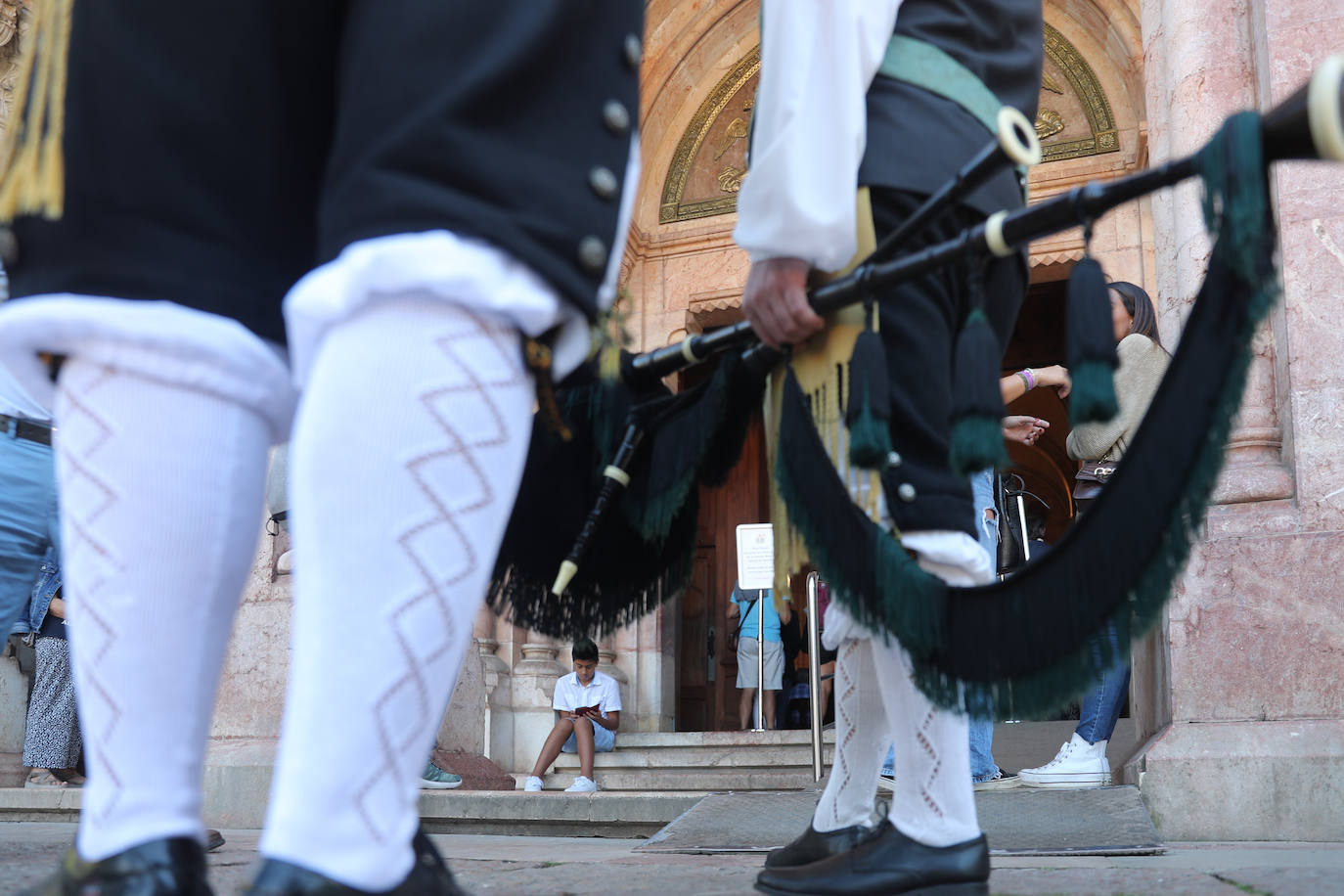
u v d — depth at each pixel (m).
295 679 0.73
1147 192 0.96
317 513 0.74
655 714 9.06
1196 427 0.98
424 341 0.76
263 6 0.87
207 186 0.85
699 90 10.05
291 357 0.89
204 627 0.84
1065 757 3.76
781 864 1.64
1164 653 3.48
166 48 0.84
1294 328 3.31
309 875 0.69
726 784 5.43
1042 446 14.40
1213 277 0.98
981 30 1.53
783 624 8.95
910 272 1.20
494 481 0.79
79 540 0.82
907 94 1.44
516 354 0.81
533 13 0.81
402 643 0.73
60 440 0.84
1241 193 0.86
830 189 1.33
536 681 8.20
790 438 1.33
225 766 4.47
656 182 9.99
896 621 1.19
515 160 0.79
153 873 0.78
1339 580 3.09
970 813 1.36
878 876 1.33
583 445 1.57
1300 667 3.07
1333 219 3.35
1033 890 1.31
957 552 1.31
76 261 0.82
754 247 1.36
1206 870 1.55
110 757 0.80
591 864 1.91
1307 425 3.24
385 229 0.75
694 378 10.02
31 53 0.93
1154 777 3.04
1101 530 1.06
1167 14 4.09
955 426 1.08
